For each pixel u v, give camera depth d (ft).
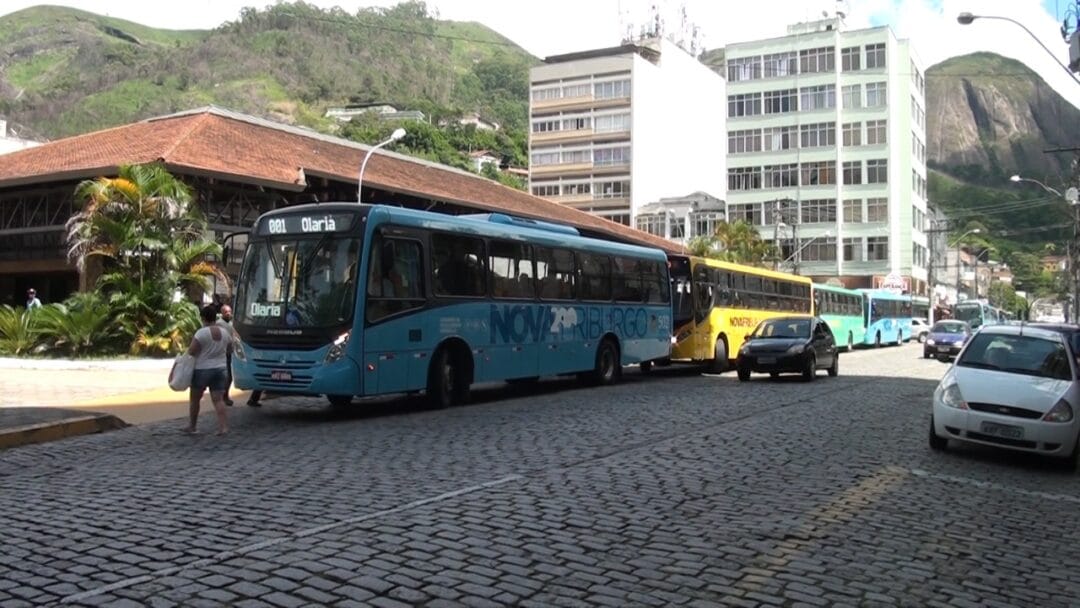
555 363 58.75
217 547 19.76
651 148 276.21
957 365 37.45
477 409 48.91
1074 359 36.11
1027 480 31.17
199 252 78.48
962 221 348.59
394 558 18.95
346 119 377.09
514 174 352.49
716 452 34.04
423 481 27.50
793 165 243.40
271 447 34.78
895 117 243.19
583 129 274.77
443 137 344.69
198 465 30.68
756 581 17.97
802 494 26.58
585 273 62.90
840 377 77.20
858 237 237.04
